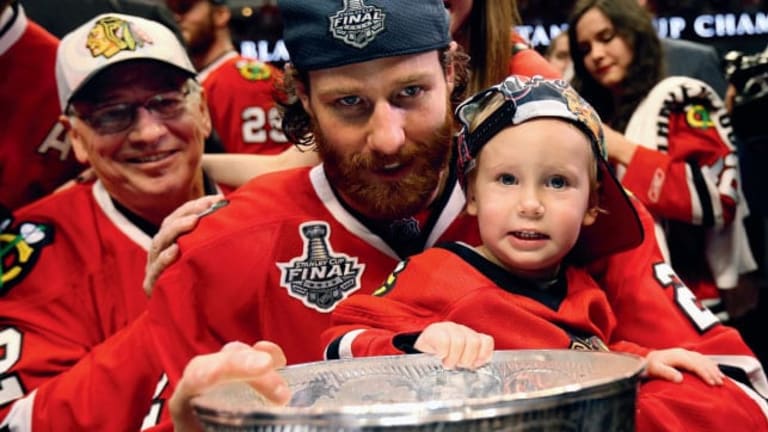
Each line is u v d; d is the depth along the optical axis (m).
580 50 2.54
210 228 1.43
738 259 2.43
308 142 1.45
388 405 0.76
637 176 2.30
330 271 1.38
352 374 1.01
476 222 1.40
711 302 2.44
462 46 1.60
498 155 1.23
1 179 2.06
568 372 0.98
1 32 2.03
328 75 1.24
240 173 1.89
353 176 1.28
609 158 2.35
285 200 1.43
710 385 1.22
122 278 1.75
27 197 2.08
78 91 1.72
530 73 1.60
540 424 0.79
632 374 0.86
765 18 3.65
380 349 1.15
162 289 1.40
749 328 2.78
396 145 1.23
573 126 1.23
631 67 2.47
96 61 1.72
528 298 1.24
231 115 2.78
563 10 3.63
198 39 2.84
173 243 1.45
